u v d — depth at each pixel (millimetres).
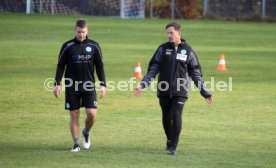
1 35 101062
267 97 54906
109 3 154125
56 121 43969
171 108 35344
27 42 92750
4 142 37562
